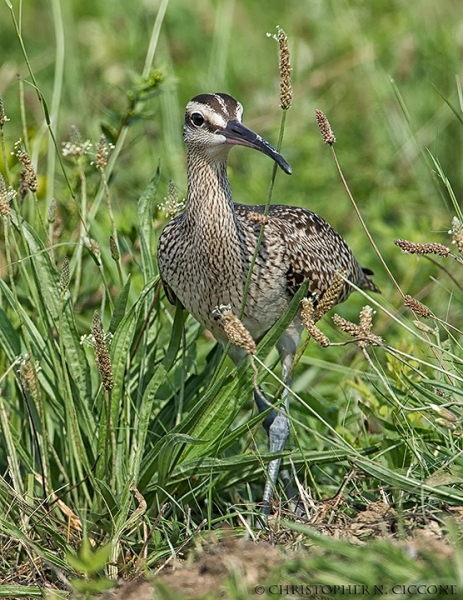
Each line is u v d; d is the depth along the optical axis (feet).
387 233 45.27
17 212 32.32
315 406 35.17
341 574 23.36
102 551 26.09
